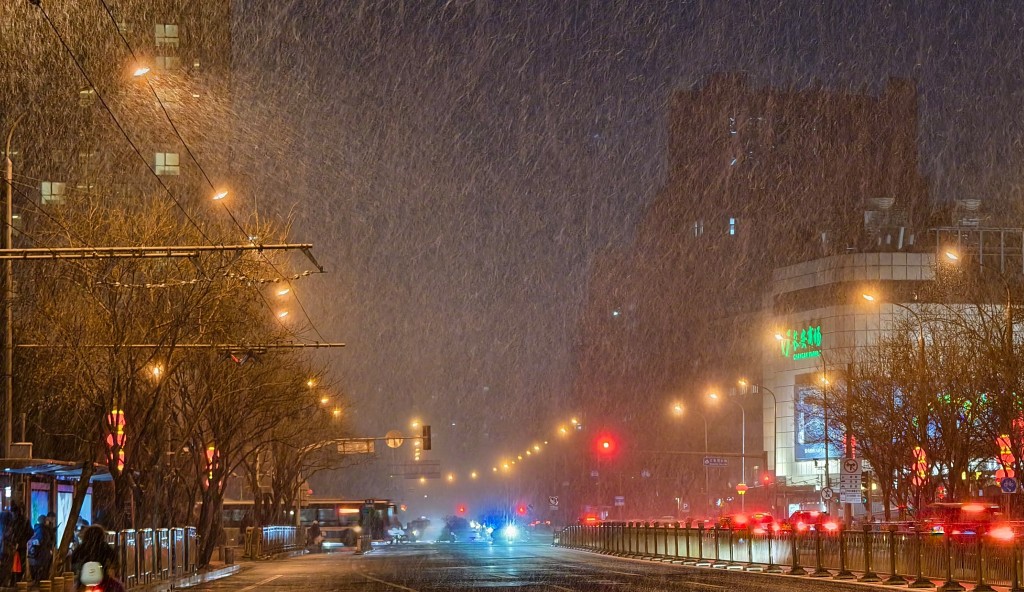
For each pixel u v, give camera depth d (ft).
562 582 108.99
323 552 262.88
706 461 284.41
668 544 161.38
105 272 112.68
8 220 104.63
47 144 288.10
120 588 68.03
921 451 165.48
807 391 373.40
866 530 114.52
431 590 100.07
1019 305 168.35
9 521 99.40
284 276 124.16
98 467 119.65
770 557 129.08
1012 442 140.97
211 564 160.35
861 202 547.49
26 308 126.82
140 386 125.49
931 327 169.89
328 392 224.74
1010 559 90.43
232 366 141.69
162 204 121.19
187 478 171.63
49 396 137.28
